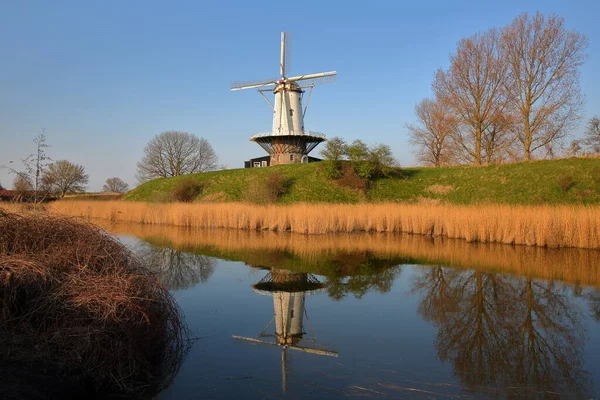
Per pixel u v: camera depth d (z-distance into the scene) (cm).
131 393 479
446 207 2222
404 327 730
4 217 603
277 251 1612
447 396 478
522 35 3134
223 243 1836
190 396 472
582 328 724
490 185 2995
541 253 1576
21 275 508
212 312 810
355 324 746
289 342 650
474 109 3397
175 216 2697
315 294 959
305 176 3631
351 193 3328
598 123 4378
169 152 6147
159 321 604
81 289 529
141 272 665
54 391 417
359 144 3569
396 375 533
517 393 489
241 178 3909
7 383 391
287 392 482
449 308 849
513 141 3456
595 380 523
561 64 3052
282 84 4275
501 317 789
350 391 487
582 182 2627
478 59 3300
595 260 1414
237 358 584
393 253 1578
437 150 4766
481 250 1661
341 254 1545
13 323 490
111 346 496
